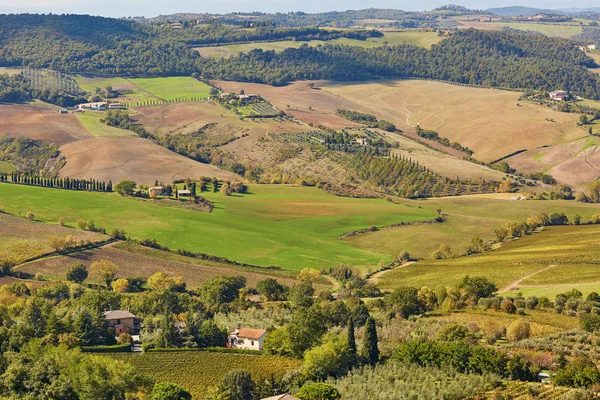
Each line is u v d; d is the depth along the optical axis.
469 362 141.75
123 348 157.50
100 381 130.50
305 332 156.00
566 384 130.75
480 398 129.12
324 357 144.25
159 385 133.25
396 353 151.25
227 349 157.62
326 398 130.12
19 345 151.38
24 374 132.25
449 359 143.62
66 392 129.75
